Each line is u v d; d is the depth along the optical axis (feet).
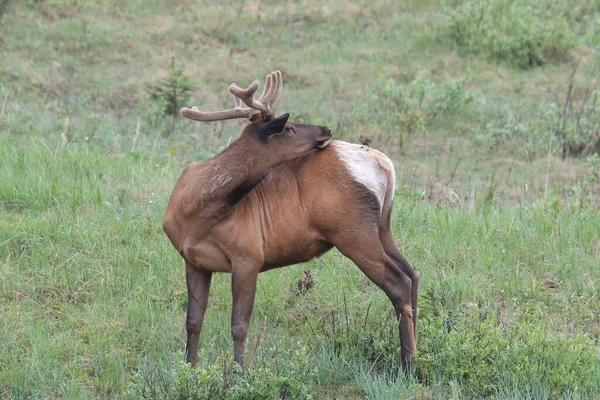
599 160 90.17
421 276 57.16
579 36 126.00
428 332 47.70
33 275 55.16
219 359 46.75
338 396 45.21
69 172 70.44
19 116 88.69
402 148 94.38
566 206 71.61
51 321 51.24
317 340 50.14
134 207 65.05
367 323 52.24
